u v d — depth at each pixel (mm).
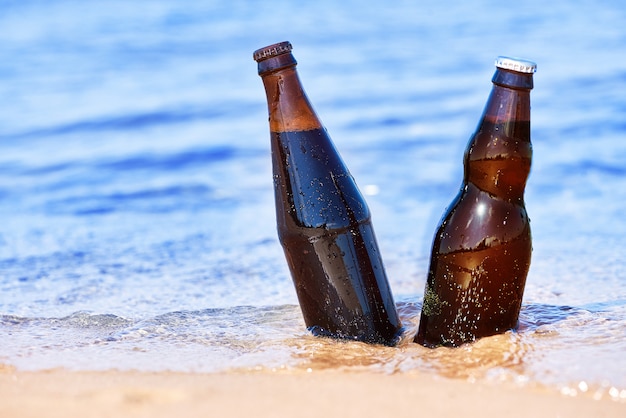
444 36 24359
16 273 7477
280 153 4531
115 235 9023
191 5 31000
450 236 4387
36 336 4941
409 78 19391
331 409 3367
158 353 4480
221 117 16453
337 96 17891
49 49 25000
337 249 4512
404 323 4992
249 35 25578
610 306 5441
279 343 4578
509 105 4219
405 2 30297
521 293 4445
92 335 4973
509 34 24156
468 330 4426
